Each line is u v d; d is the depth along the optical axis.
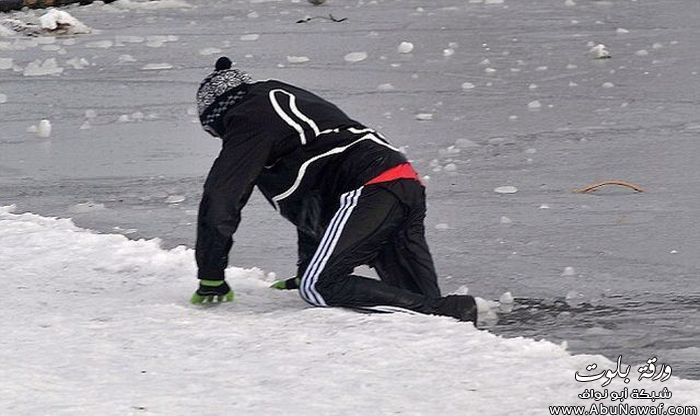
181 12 64.44
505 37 52.66
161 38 53.72
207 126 18.62
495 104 37.81
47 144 33.78
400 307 17.64
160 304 18.53
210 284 18.25
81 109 38.66
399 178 17.98
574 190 27.30
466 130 34.00
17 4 63.88
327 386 14.68
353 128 18.27
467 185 27.98
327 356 15.77
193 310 18.22
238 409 13.92
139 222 25.61
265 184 18.47
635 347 17.55
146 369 15.45
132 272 20.81
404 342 16.16
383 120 35.56
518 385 14.59
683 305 19.58
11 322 17.64
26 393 14.41
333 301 17.69
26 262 21.44
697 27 54.44
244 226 25.12
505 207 26.00
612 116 35.56
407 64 45.81
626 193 26.92
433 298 17.91
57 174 30.25
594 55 46.47
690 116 35.31
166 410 13.88
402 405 14.01
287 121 17.81
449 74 43.53
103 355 16.05
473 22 57.91
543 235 23.86
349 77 43.06
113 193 28.20
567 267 21.78
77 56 49.25
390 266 18.81
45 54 49.91
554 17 59.34
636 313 19.22
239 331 16.97
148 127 35.66
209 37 54.19
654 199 26.30
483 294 20.52
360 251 17.67
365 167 17.98
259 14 62.59
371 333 16.56
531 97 38.91
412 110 37.03
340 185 18.25
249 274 21.05
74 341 16.66
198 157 31.77
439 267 22.02
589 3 64.94
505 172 29.12
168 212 26.39
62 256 21.80
